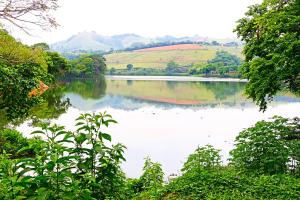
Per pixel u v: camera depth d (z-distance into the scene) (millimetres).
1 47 16828
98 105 43625
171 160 17016
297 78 17188
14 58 17438
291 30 15594
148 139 22469
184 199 7625
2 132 16344
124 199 5258
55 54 72875
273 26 15461
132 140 22094
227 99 52438
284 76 15555
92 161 4508
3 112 24219
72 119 28984
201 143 21234
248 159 9719
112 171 4969
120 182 5055
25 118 27203
